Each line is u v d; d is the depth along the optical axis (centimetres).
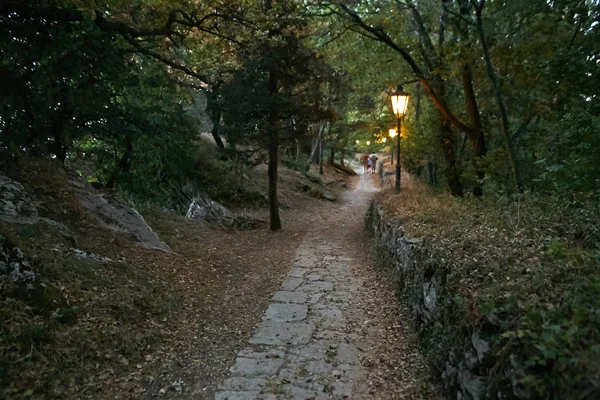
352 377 386
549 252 332
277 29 965
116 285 523
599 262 285
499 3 874
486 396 259
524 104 1052
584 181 626
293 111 1049
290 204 1684
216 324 522
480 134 1107
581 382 186
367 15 1138
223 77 1133
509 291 286
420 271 470
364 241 1041
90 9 637
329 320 530
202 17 868
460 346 312
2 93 669
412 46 1209
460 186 1323
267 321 527
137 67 958
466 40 975
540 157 933
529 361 214
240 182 1600
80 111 773
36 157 744
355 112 2695
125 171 1134
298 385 370
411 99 1841
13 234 478
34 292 421
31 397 324
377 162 4297
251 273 773
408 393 353
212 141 1888
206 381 381
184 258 765
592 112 739
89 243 611
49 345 375
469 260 376
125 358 410
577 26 797
